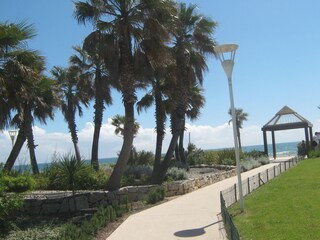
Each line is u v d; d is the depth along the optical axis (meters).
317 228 8.52
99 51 16.75
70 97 34.09
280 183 17.67
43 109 22.39
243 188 14.82
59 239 9.23
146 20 16.42
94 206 15.60
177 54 21.59
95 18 16.86
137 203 14.88
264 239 8.15
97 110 26.80
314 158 35.56
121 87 17.00
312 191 13.95
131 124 16.78
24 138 20.92
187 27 22.47
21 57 14.92
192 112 31.42
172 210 12.92
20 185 16.34
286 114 39.84
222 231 9.33
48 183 17.66
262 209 11.28
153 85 22.47
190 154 34.31
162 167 19.86
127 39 16.69
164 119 21.38
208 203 13.91
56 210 15.20
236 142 11.62
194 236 9.16
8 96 15.05
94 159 26.42
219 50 11.57
